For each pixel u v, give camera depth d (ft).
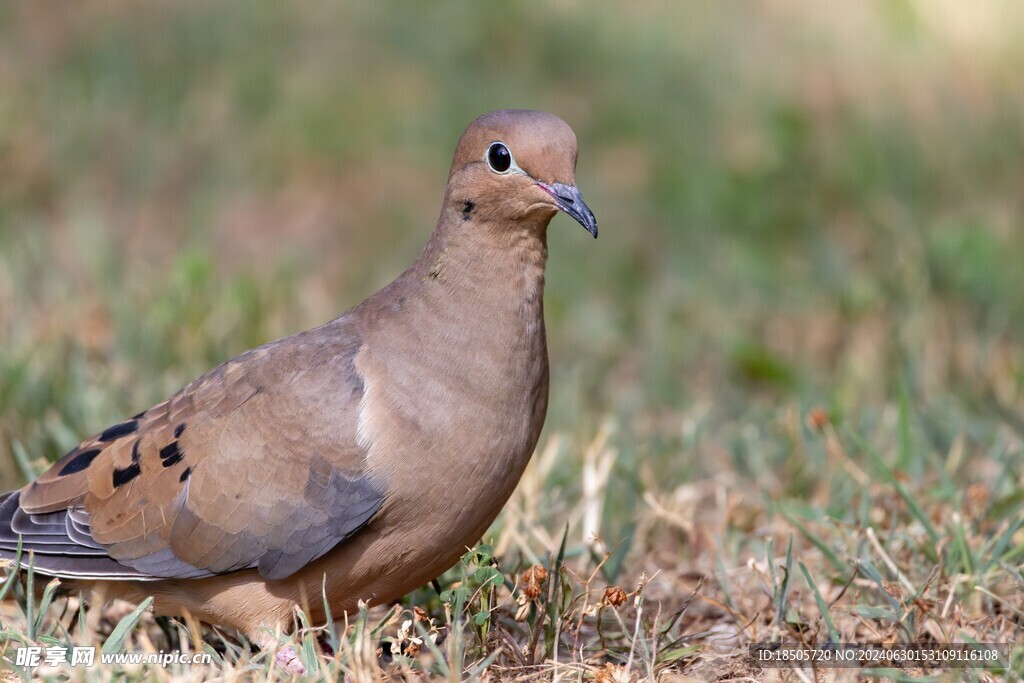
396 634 29.40
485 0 77.66
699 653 28.68
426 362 27.37
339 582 28.04
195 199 65.16
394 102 70.85
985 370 44.73
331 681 25.12
